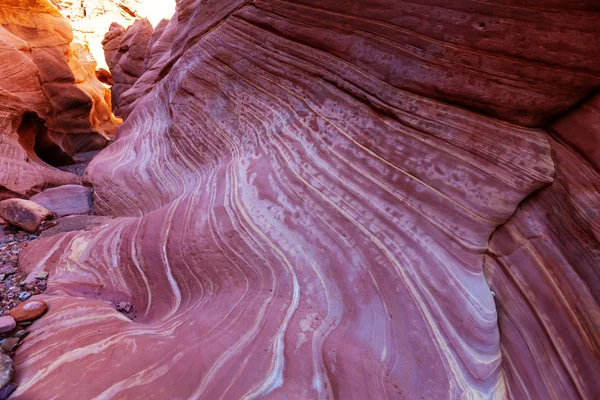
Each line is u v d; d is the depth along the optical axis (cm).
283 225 311
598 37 200
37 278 363
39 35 1486
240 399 198
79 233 459
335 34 342
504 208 238
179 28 943
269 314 260
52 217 604
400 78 283
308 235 297
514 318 230
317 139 339
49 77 1476
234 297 292
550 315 214
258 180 355
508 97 234
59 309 293
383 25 294
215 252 329
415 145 276
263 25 445
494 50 233
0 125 883
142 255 382
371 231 277
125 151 773
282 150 363
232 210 346
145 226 413
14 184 745
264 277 294
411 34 274
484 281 245
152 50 1486
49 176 871
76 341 246
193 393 203
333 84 346
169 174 580
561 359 206
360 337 236
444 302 238
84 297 343
